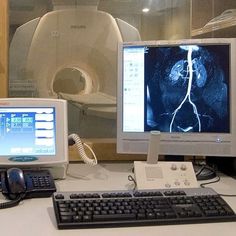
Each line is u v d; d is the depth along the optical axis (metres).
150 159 1.27
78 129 1.69
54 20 1.66
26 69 1.65
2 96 1.57
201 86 1.41
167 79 1.42
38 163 1.31
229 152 1.39
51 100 1.34
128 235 0.86
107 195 1.04
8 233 0.86
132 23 1.71
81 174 1.46
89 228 0.90
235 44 1.39
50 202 1.10
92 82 1.69
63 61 1.67
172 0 1.71
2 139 1.31
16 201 1.07
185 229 0.90
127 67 1.44
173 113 1.42
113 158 1.66
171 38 1.71
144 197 1.04
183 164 1.27
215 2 1.67
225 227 0.92
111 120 1.71
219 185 1.31
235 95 1.38
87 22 1.67
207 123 1.40
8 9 1.59
